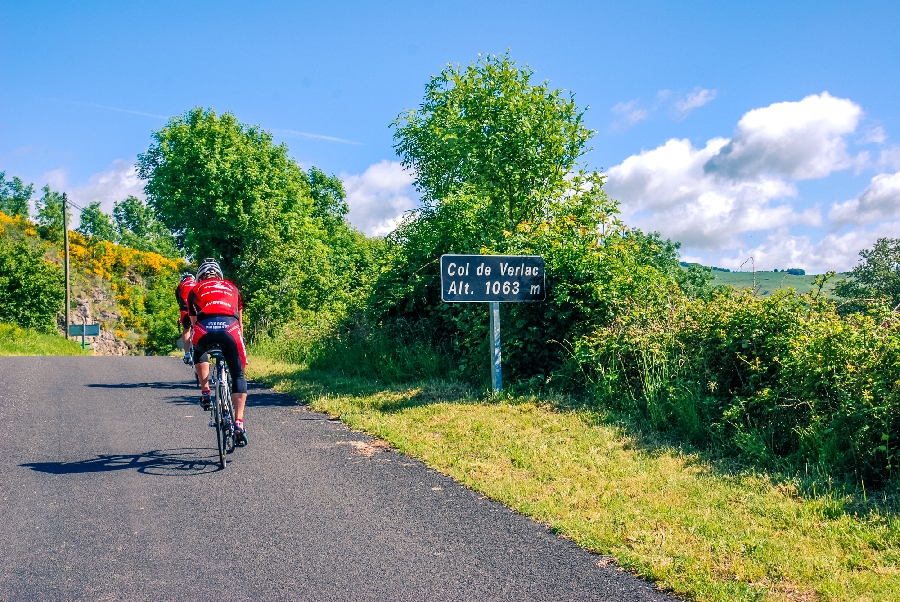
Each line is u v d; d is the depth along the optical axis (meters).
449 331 13.01
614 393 8.44
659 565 4.02
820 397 6.30
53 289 44.41
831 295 7.39
